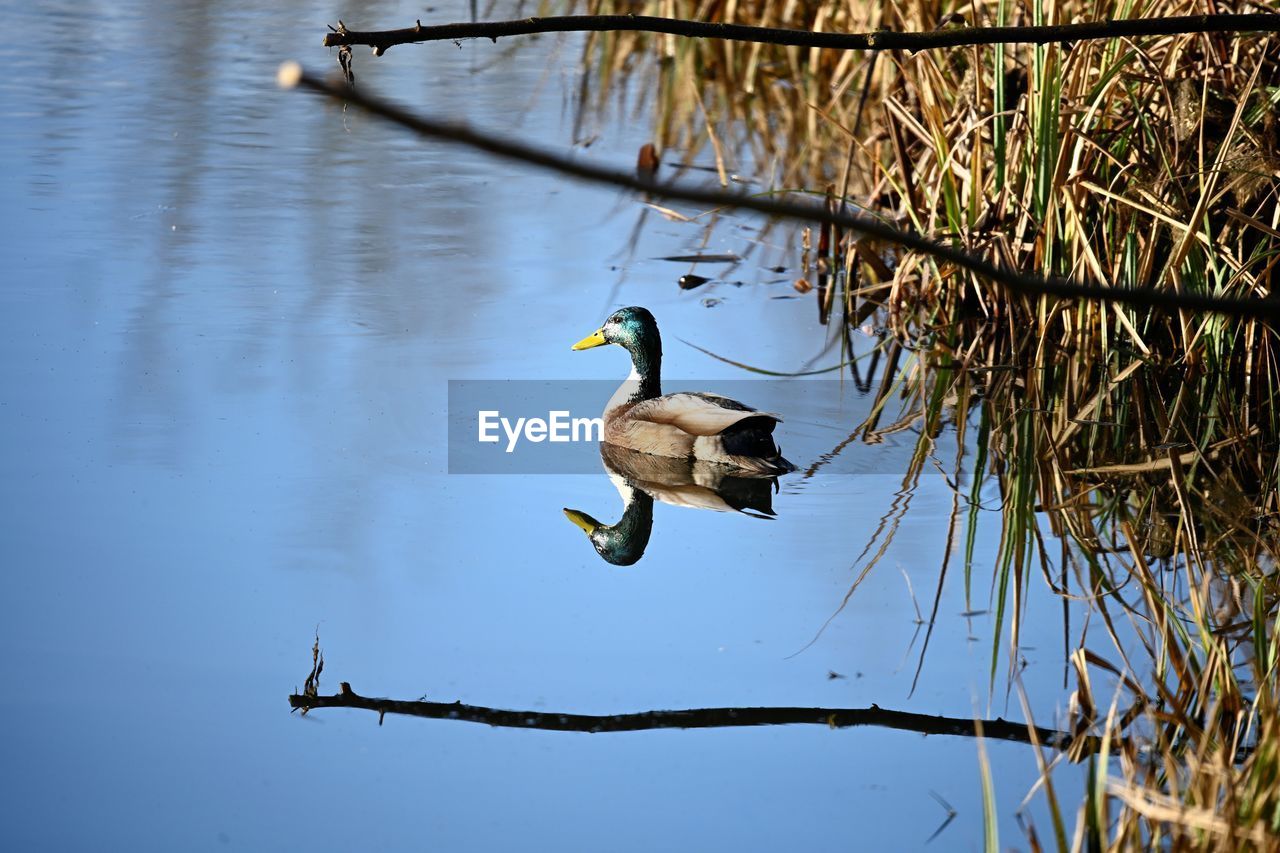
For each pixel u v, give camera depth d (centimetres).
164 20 2552
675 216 1767
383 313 1426
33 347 1292
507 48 2488
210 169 1845
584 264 1611
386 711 789
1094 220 1346
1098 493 1100
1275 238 1198
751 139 1983
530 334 1405
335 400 1219
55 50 2348
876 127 1736
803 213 340
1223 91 1273
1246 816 578
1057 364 1307
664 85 2264
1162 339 1276
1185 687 778
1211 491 1091
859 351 1423
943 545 1018
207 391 1220
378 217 1717
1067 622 899
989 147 1467
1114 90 1301
